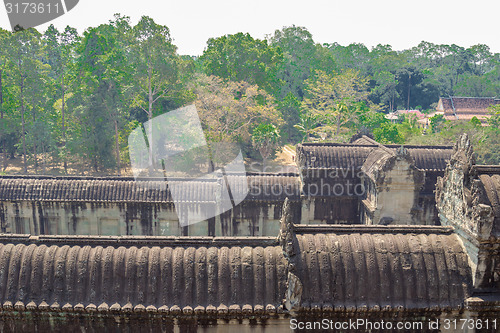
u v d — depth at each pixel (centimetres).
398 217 2369
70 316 1338
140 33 5106
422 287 1384
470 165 1412
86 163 5916
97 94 5219
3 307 1313
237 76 7150
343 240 1451
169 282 1362
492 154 5766
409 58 16488
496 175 1474
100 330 1355
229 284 1363
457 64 14488
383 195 2347
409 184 2325
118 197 2573
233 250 1426
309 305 1341
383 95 12100
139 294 1344
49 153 6116
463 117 10206
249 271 1376
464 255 1433
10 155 6344
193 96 5103
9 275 1357
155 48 5109
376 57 13762
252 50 7112
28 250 1398
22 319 1343
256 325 1359
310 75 10112
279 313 1338
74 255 1392
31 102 5700
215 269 1380
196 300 1344
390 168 2305
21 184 2634
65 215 2620
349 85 8819
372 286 1380
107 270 1369
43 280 1355
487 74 13775
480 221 1318
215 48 7206
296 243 1434
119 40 5850
